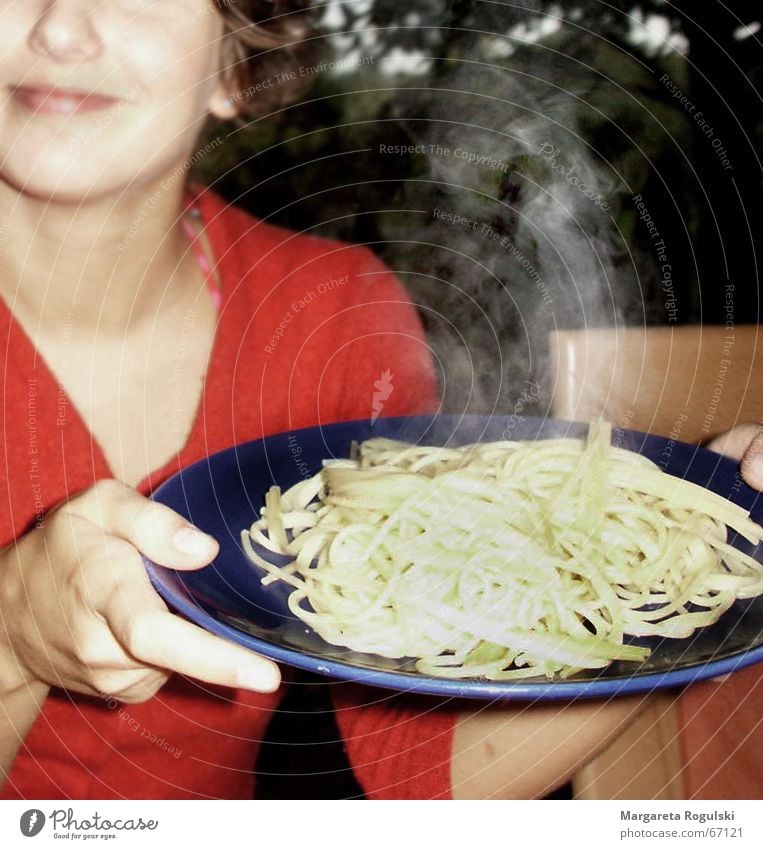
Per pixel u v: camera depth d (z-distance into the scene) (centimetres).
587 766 63
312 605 51
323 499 62
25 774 66
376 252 103
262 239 99
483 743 60
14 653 55
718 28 88
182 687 73
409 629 49
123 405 84
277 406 94
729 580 52
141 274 84
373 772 62
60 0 70
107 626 47
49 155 74
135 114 76
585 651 46
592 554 54
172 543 45
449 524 56
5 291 78
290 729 87
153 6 74
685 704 65
